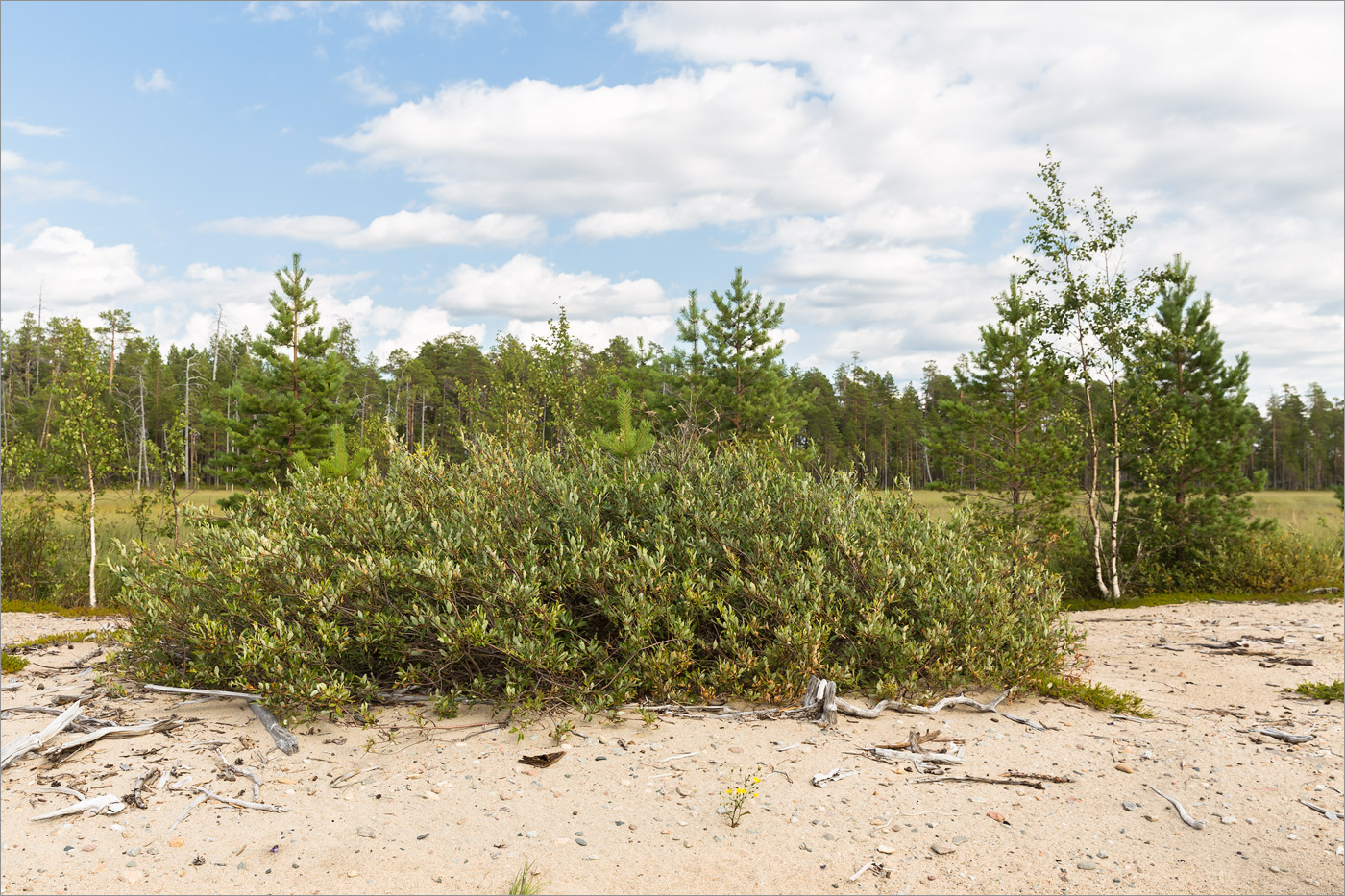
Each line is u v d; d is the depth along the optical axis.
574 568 6.18
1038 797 4.84
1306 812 4.77
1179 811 4.71
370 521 6.66
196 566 6.27
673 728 5.71
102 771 4.83
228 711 5.98
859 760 5.25
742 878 3.78
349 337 56.72
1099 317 15.36
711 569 6.70
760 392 17.95
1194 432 15.66
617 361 30.20
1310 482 87.88
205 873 3.72
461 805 4.49
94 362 15.62
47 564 14.86
